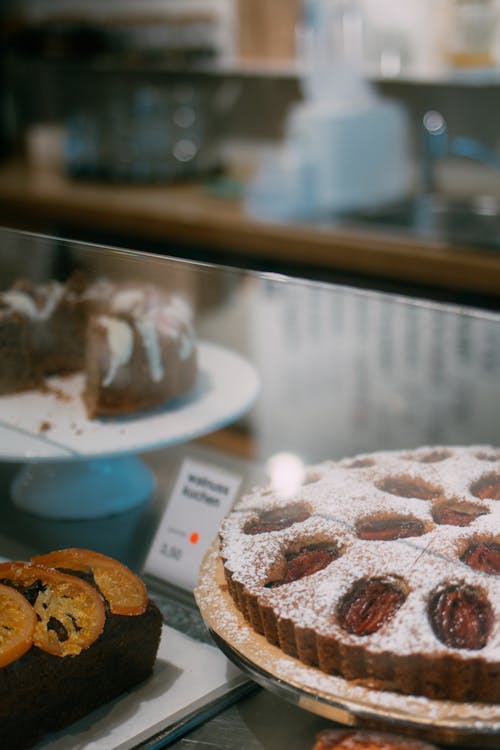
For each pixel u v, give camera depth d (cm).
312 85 265
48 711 65
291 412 169
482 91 244
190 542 83
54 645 66
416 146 255
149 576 82
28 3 319
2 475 101
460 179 254
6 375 106
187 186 263
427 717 60
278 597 68
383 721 60
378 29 247
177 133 277
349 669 63
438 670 61
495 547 70
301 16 258
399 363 165
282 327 156
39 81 328
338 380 174
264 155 287
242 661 67
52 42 303
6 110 319
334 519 75
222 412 104
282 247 213
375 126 245
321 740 59
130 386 103
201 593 75
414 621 63
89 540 87
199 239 227
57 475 95
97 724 67
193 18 281
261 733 64
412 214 236
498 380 150
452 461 85
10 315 104
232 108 292
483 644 62
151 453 98
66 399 106
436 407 161
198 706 67
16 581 70
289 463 93
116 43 294
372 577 68
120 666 68
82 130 276
